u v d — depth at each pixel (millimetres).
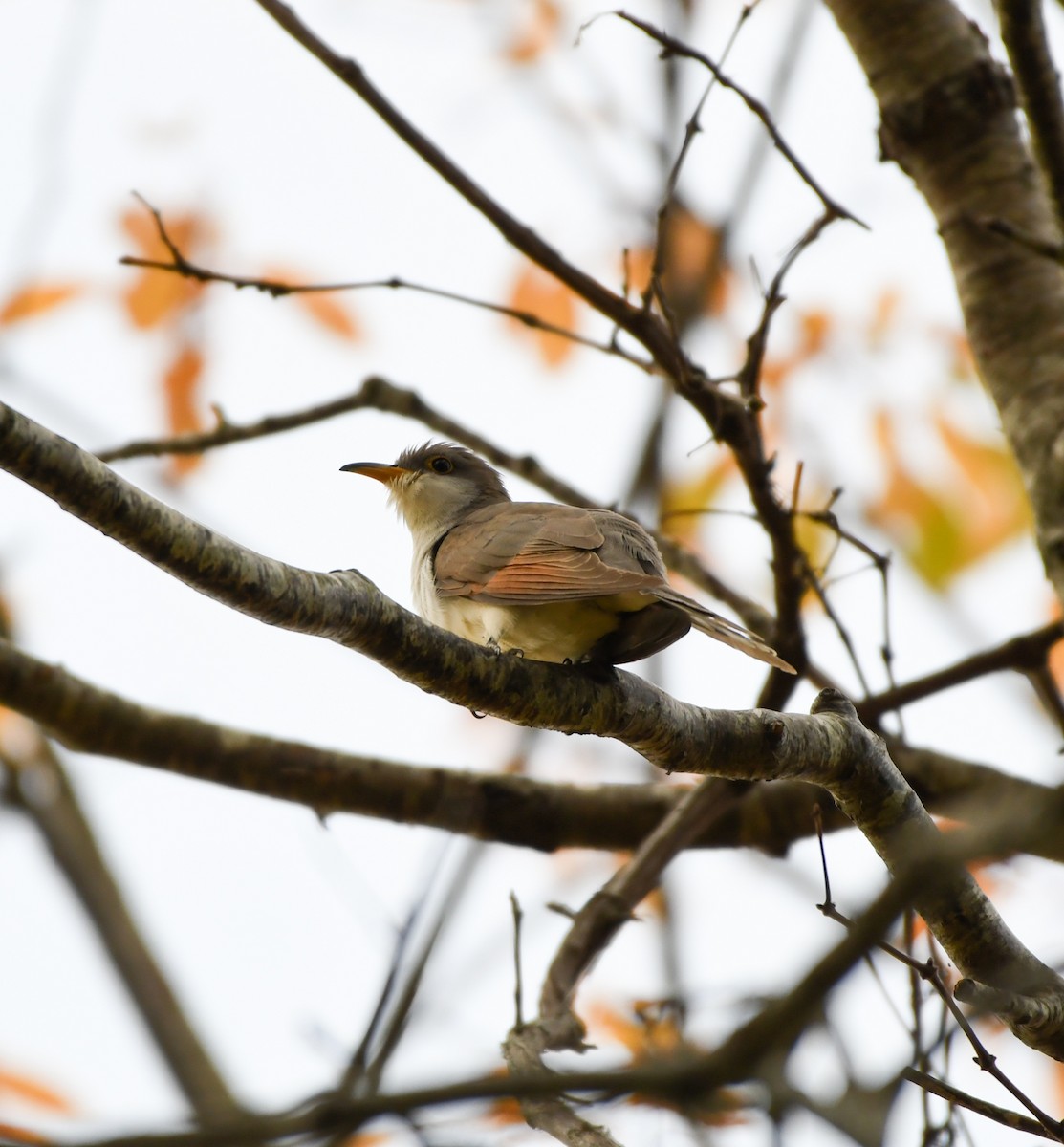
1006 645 11328
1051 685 11438
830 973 5434
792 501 10656
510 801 12062
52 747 15477
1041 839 5398
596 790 12219
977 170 10531
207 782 11750
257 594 7406
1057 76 9219
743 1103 5820
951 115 10625
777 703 11125
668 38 10148
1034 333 10062
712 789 11016
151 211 10969
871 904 5457
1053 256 9312
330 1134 5488
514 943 9539
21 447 6617
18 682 11227
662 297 10391
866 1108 5930
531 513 11188
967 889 8102
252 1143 5461
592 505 13062
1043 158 9336
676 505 14469
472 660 8375
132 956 14555
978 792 11453
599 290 10609
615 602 9977
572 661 9414
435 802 11914
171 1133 5461
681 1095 5492
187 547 7137
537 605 9977
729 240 14109
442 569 10961
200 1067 13844
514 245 10508
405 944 8375
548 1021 9484
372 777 11867
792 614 10914
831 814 11914
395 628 8062
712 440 10461
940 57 10695
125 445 13305
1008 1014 7555
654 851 10930
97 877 14898
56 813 15250
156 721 11609
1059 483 9477
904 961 7781
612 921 10617
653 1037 9008
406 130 10477
